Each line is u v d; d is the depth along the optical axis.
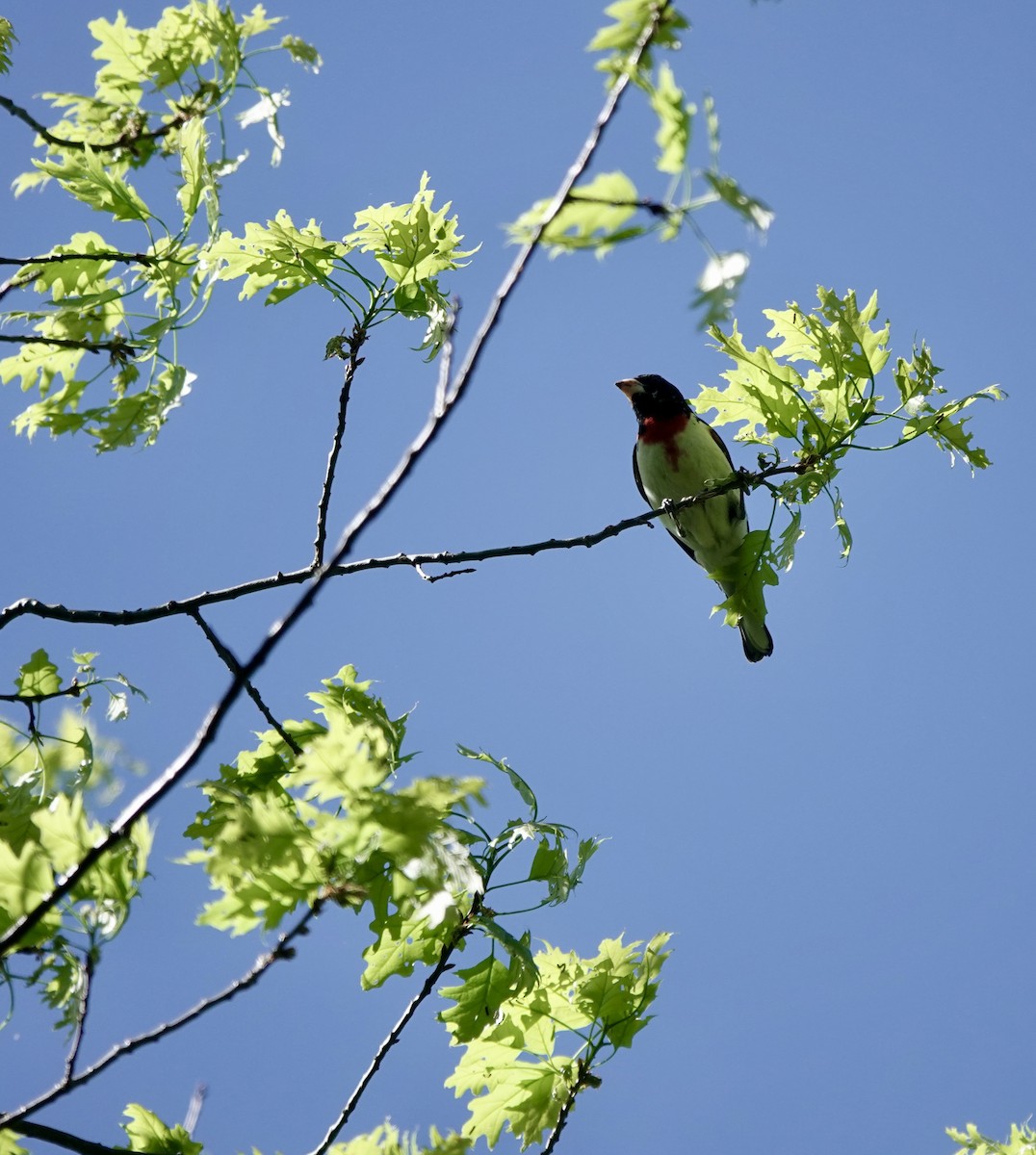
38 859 4.83
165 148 7.27
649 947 7.58
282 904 4.66
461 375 4.18
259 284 8.17
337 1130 5.95
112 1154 4.93
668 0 4.02
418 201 8.23
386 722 7.50
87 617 7.04
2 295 7.43
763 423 9.41
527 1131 7.25
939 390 9.02
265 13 7.29
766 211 3.88
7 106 7.02
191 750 4.40
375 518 4.22
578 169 3.99
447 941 6.59
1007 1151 8.75
